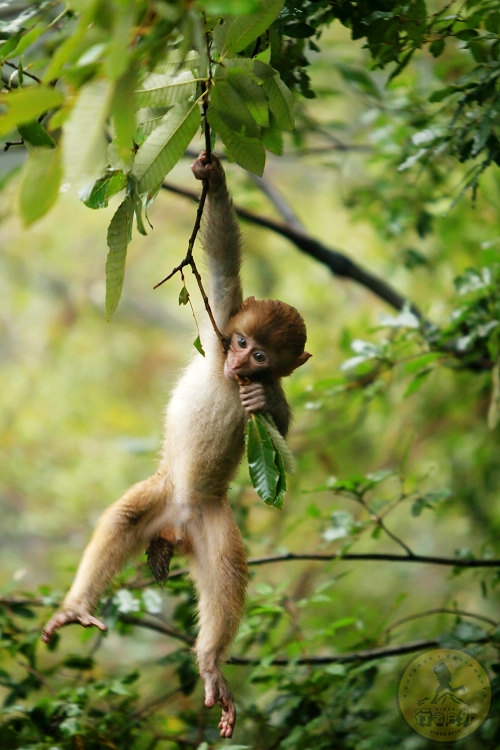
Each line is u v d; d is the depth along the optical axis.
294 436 15.23
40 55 7.75
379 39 8.25
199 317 9.39
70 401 28.95
